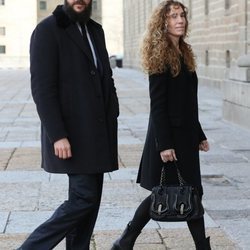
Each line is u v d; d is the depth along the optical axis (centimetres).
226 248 688
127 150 1371
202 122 1900
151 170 618
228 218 817
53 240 566
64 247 688
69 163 564
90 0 578
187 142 609
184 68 609
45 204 888
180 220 583
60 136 550
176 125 604
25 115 2178
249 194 955
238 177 1080
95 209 589
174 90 604
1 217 820
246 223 792
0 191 970
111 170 577
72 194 569
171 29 610
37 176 1084
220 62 3509
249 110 1645
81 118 566
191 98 613
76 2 565
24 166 1180
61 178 1066
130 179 1049
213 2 3612
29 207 873
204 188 998
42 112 553
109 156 575
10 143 1495
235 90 1769
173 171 610
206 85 3819
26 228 769
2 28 9625
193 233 612
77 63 566
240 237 730
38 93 554
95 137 567
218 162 1222
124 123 1919
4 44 9631
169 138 598
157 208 585
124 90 3491
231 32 3303
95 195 572
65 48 565
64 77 566
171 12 607
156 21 609
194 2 4062
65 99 567
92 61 573
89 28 588
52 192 962
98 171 566
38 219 810
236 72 1783
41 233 566
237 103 1753
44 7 10450
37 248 563
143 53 610
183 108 607
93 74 571
